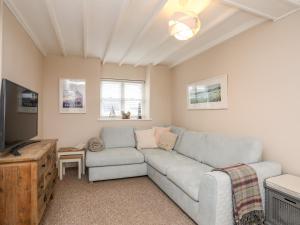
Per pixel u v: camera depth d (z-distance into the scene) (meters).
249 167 2.06
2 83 1.77
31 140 2.69
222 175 1.87
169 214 2.32
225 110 3.12
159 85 4.88
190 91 4.07
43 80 4.00
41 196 1.92
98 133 4.37
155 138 4.16
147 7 2.24
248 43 2.71
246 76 2.75
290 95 2.21
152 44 3.44
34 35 3.09
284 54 2.27
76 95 4.21
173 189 2.54
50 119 4.04
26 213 1.73
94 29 2.86
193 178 2.31
